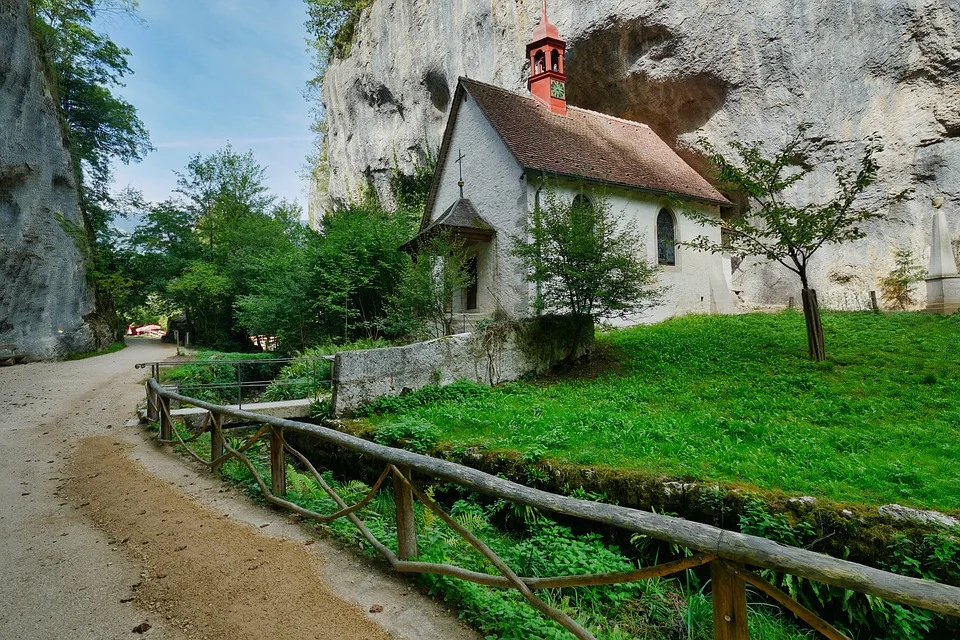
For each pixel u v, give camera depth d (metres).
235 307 28.95
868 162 9.05
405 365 9.39
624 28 19.45
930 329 10.72
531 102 18.69
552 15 21.22
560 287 11.41
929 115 15.15
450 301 15.11
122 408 10.84
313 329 19.38
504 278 15.94
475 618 3.01
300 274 19.31
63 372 17.02
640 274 11.08
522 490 2.94
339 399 8.61
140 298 33.62
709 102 19.53
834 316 13.64
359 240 19.36
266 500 5.23
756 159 9.70
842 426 6.09
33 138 22.25
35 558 3.95
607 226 11.18
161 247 33.25
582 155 16.95
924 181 15.49
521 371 10.98
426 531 4.59
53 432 8.70
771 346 10.69
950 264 12.98
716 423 6.44
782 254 9.70
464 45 25.47
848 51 16.22
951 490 4.05
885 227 16.27
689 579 4.14
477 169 17.06
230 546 4.11
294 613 3.11
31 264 21.81
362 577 3.61
